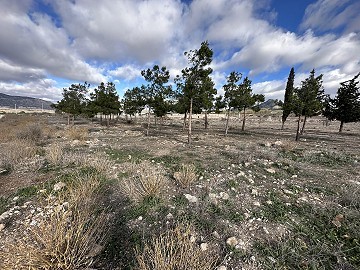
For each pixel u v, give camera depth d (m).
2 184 5.61
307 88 14.50
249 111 73.06
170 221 4.02
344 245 3.41
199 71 12.55
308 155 9.87
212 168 7.51
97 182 5.52
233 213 4.37
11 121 28.92
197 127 31.00
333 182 6.31
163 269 2.45
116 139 15.05
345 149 11.79
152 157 9.23
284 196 5.27
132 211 4.34
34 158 8.38
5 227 3.68
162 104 17.39
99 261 2.97
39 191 5.12
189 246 3.05
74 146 11.51
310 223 4.05
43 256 2.47
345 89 23.14
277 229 3.83
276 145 12.60
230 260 3.05
